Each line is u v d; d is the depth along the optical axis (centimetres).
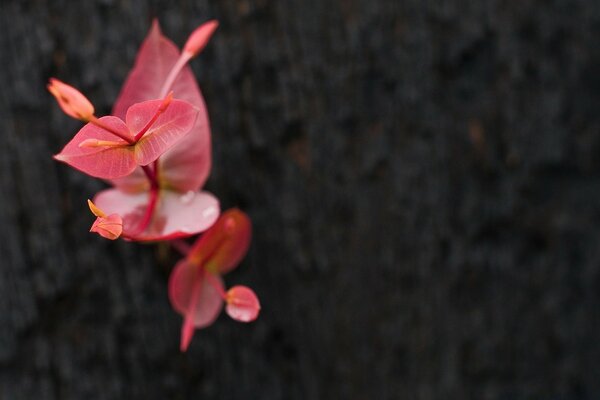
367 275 58
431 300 59
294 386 59
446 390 60
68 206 56
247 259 57
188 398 58
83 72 55
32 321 57
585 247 60
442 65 57
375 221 58
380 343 59
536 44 58
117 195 51
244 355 58
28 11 55
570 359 61
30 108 55
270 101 56
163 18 55
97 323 57
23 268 56
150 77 51
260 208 57
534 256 59
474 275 59
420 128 57
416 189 58
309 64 56
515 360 60
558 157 59
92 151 47
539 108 58
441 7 57
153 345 57
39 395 57
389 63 57
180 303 52
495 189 58
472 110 58
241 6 56
